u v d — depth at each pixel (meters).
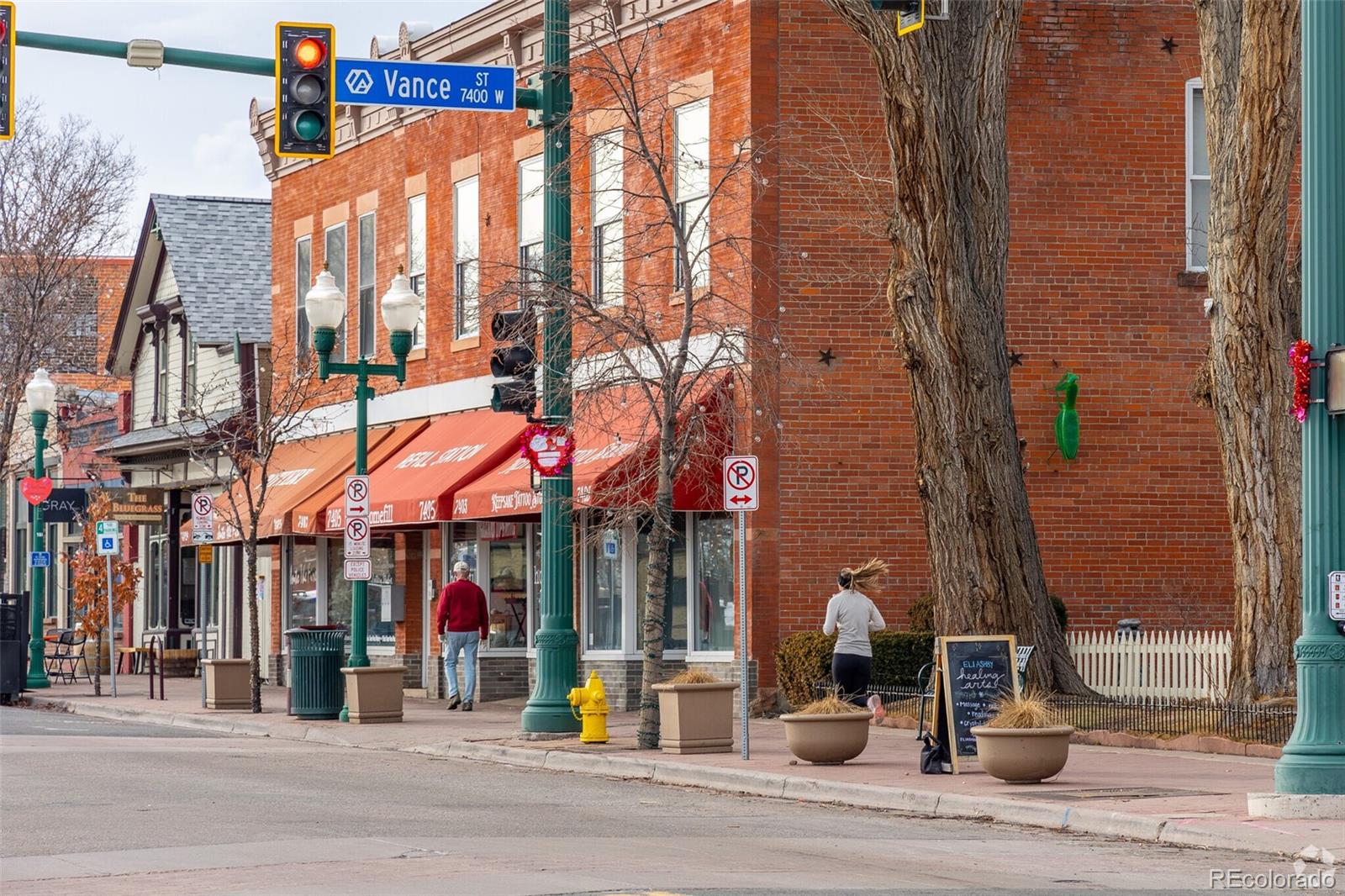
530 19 31.72
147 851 13.61
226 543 37.75
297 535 37.47
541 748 22.50
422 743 24.11
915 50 23.89
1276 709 21.19
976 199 24.52
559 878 12.22
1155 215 28.00
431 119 34.84
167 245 45.81
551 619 24.08
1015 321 27.62
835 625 23.91
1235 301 22.03
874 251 27.06
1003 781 18.08
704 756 21.06
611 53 29.62
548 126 23.73
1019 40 27.78
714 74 27.77
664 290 28.25
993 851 14.27
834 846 14.44
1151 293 27.94
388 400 36.06
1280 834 14.38
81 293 53.19
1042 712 18.28
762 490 26.67
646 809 17.16
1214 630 27.95
